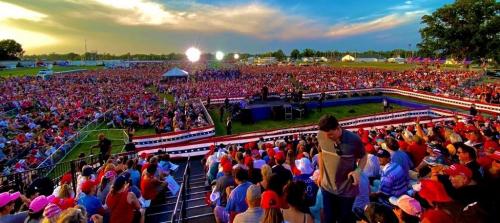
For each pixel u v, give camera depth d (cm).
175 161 1689
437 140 1053
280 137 1927
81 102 3656
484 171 516
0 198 507
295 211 361
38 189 671
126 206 591
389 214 319
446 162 656
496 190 452
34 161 1664
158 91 5297
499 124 1377
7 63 14562
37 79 6906
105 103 3638
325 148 398
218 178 727
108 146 1418
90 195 599
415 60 9581
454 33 7506
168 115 2892
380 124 2139
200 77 6875
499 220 424
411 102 3797
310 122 3022
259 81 6103
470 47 7469
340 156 385
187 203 912
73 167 1160
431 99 3862
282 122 3072
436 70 7262
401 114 2831
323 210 413
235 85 5469
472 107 2562
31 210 495
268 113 3206
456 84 4700
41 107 3512
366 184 510
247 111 3006
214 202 698
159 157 1259
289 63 15338
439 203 399
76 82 6400
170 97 4662
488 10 7181
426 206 494
